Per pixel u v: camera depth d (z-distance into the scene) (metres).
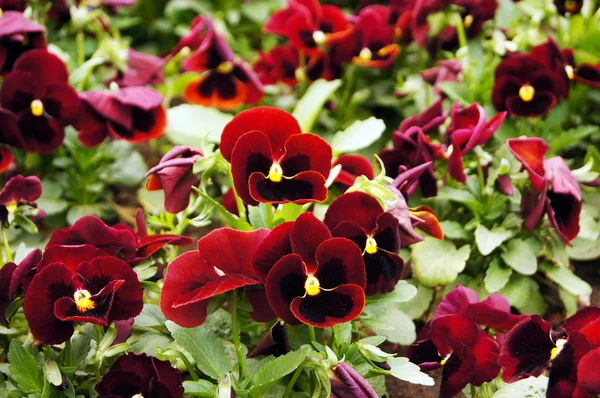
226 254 0.92
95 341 0.98
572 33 1.28
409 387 1.07
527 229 1.09
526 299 1.09
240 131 0.93
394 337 1.03
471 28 1.30
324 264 0.91
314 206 1.09
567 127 1.27
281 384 0.97
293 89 1.38
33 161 1.25
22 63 1.13
